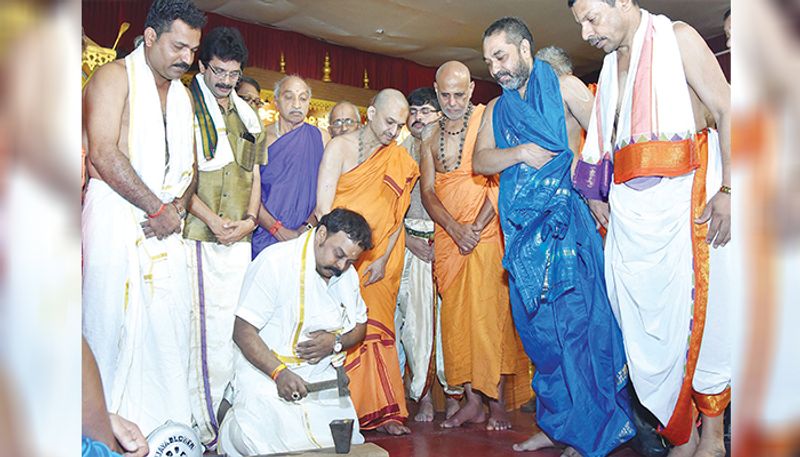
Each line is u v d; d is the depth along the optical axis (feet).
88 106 8.25
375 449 7.63
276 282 8.50
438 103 11.23
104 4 13.83
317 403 8.35
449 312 10.71
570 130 9.23
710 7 11.03
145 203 8.32
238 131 9.97
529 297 8.55
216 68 9.66
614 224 8.00
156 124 8.55
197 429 9.21
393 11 14.92
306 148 10.98
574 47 14.99
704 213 7.70
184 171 8.86
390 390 10.24
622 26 7.81
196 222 9.49
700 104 7.85
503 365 10.41
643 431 8.30
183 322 8.80
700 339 7.66
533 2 13.75
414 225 11.49
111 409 7.97
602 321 8.46
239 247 9.84
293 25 15.88
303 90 11.13
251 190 10.03
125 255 8.20
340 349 8.60
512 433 9.99
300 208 10.82
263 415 8.11
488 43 9.07
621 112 7.93
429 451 8.93
